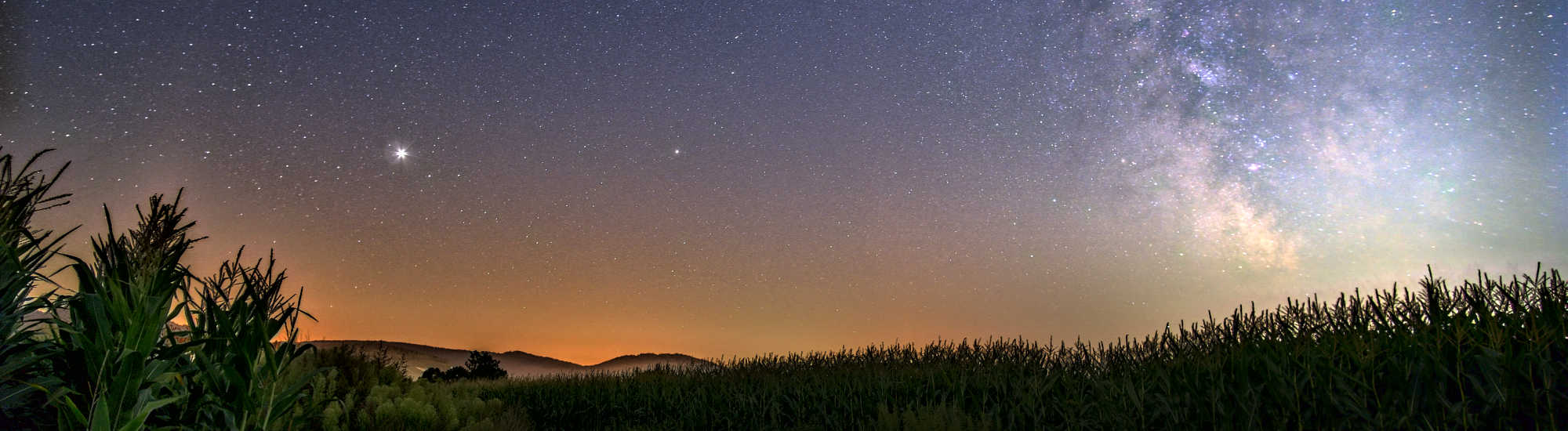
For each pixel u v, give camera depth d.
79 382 3.61
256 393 4.19
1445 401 3.27
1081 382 5.79
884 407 6.54
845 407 8.01
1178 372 4.71
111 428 3.43
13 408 3.63
